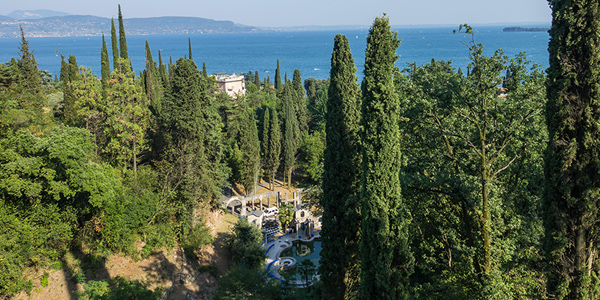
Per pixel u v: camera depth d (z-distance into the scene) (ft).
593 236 48.08
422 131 84.17
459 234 83.87
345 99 90.07
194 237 152.66
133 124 159.53
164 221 150.92
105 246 125.80
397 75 90.12
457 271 77.25
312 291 110.22
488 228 68.95
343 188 90.99
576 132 48.08
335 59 90.12
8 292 91.09
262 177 299.17
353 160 90.43
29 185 92.22
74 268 110.73
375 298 65.00
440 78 77.87
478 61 69.67
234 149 268.62
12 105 135.13
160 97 257.96
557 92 48.57
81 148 106.01
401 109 82.89
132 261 129.29
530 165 75.66
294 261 172.24
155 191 156.97
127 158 162.81
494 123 76.13
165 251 141.90
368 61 64.08
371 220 64.08
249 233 169.17
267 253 182.29
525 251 75.36
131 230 134.10
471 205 70.44
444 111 77.56
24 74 243.19
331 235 94.22
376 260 63.67
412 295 87.71
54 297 99.25
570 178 48.80
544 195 51.80
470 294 70.85
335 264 94.02
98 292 101.40
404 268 64.54
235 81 444.96
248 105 365.40
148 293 103.50
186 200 156.35
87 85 174.19
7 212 92.63
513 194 73.92
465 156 79.82
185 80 149.38
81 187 103.35
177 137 154.30
